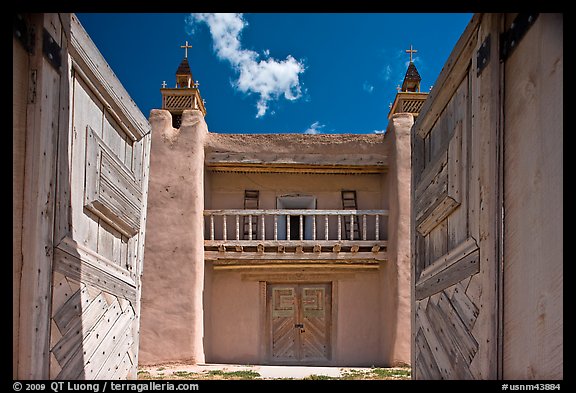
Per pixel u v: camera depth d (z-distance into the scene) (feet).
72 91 10.91
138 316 15.25
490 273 9.50
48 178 9.39
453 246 12.21
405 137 38.99
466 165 11.34
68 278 10.41
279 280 41.98
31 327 8.75
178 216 37.50
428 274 14.14
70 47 10.62
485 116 9.98
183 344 35.50
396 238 37.83
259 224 41.06
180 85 42.16
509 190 9.29
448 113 12.99
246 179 42.93
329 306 41.78
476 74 10.62
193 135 38.86
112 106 13.17
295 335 41.39
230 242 38.91
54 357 9.73
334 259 39.40
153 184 37.76
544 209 7.91
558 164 7.53
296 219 43.42
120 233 14.08
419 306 15.06
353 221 40.68
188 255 36.94
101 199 12.34
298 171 42.34
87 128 11.69
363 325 41.01
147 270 36.42
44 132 9.20
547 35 7.95
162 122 38.86
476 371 10.07
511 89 9.35
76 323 10.77
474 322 10.26
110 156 13.08
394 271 37.55
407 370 33.19
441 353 12.60
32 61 9.07
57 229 9.93
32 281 8.82
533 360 8.12
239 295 41.57
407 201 38.09
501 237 9.47
